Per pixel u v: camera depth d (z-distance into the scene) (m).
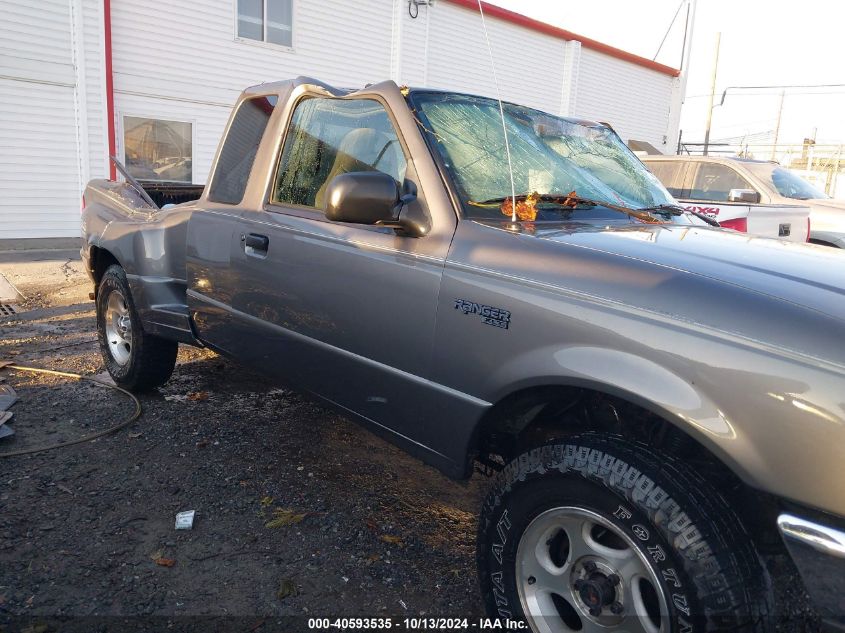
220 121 13.77
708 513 1.79
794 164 25.73
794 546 1.70
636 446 1.95
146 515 3.06
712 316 1.85
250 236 3.28
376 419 2.75
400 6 15.62
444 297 2.39
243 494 3.29
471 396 2.33
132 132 12.68
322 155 3.13
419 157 2.65
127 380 4.44
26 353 5.38
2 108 11.23
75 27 11.57
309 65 14.70
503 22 17.64
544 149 3.16
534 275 2.19
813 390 1.66
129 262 4.17
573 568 2.04
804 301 1.85
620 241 2.33
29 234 11.88
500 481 2.19
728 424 1.76
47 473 3.39
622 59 21.05
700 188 8.66
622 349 1.95
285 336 3.11
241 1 13.53
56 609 2.41
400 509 3.25
